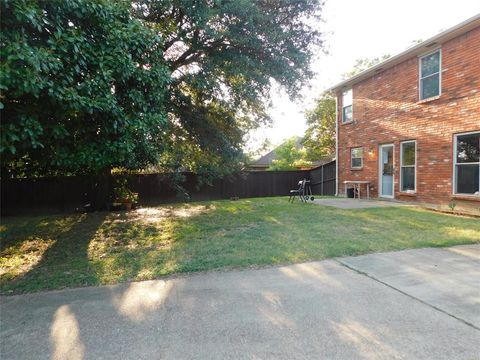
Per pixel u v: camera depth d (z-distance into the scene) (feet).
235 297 10.43
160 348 7.55
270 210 30.66
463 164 28.14
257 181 54.24
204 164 38.99
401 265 13.34
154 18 24.88
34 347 7.65
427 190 31.65
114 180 38.29
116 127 14.14
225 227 22.54
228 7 23.48
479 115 26.48
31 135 11.57
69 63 12.43
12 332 8.38
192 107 31.91
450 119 29.14
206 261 14.17
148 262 14.42
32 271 14.02
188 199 45.60
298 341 7.77
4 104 11.30
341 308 9.51
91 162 14.70
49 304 10.15
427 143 31.68
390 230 19.89
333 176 49.98
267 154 93.35
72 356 7.25
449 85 29.19
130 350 7.48
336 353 7.24
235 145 37.40
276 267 13.39
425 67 32.12
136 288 11.37
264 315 9.14
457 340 7.67
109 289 11.34
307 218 25.04
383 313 9.14
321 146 81.25
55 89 11.68
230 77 29.45
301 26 28.32
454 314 8.99
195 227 23.03
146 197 44.91
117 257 15.57
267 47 27.45
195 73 28.22
